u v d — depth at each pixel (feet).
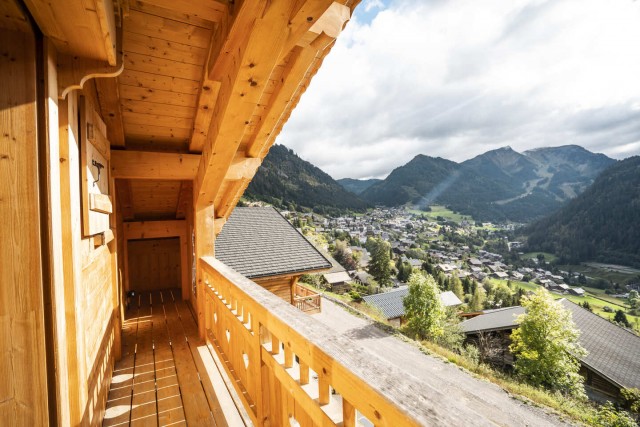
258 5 4.76
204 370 9.60
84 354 5.13
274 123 9.96
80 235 5.16
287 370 4.60
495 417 25.88
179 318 14.15
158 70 8.30
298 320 4.62
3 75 3.36
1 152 3.35
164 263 19.04
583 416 29.32
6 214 3.37
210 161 9.01
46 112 3.67
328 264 30.22
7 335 3.39
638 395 42.70
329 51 8.56
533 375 45.21
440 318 53.06
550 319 45.75
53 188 3.78
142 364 10.01
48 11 3.32
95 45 4.10
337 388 3.10
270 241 32.76
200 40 7.55
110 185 8.98
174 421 7.22
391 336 41.11
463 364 36.32
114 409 7.66
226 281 8.47
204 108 9.47
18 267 3.42
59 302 3.88
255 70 5.91
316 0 4.52
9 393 3.41
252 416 6.35
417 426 2.02
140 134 10.60
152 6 6.65
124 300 14.66
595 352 54.19
